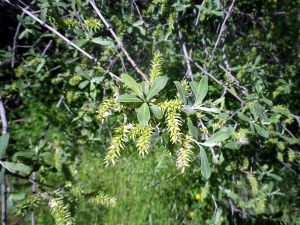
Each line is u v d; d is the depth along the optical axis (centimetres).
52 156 67
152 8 56
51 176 67
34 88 84
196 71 63
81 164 73
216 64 61
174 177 68
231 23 70
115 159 22
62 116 77
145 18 65
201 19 50
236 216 58
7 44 97
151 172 71
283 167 66
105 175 72
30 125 82
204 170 23
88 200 32
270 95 57
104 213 66
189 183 67
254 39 85
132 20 55
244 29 88
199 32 61
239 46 76
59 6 45
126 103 23
